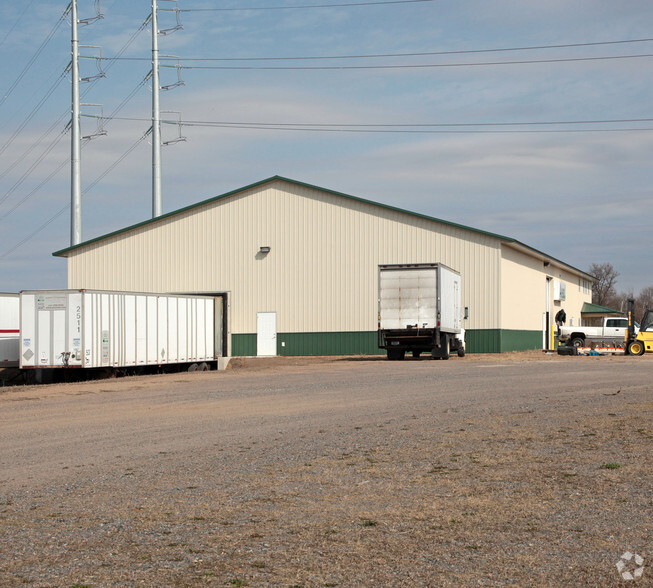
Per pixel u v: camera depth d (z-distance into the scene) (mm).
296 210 46906
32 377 29844
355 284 45688
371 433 13680
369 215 45562
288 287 46844
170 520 8070
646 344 41875
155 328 32125
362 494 9109
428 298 35156
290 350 46625
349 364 34406
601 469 10117
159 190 51812
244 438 13523
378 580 6074
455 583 5980
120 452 12445
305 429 14406
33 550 7039
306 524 7809
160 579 6168
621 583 5938
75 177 51531
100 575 6285
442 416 15609
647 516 7809
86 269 50625
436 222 44188
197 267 48500
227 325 38250
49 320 28734
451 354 42219
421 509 8328
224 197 48094
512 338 45594
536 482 9477
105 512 8484
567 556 6594
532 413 15680
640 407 16109
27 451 12797
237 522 7941
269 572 6301
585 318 79375
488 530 7449
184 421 15906
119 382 26422
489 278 43062
